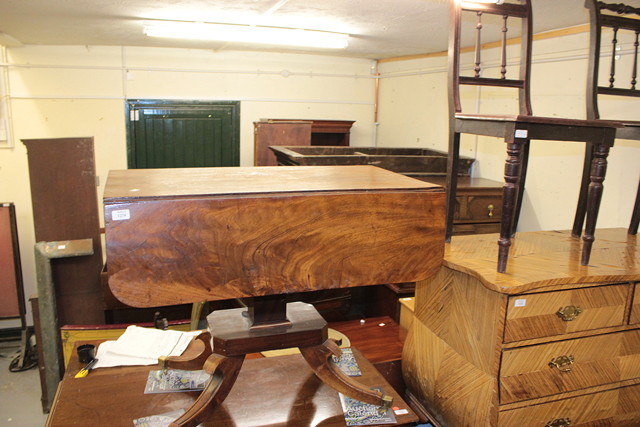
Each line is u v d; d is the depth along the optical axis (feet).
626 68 7.49
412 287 8.79
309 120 13.71
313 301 8.80
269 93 14.44
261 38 10.14
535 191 9.48
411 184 4.22
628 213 7.48
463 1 5.11
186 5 7.09
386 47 11.90
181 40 11.28
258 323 3.99
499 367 4.35
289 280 3.80
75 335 6.59
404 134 14.30
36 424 8.84
